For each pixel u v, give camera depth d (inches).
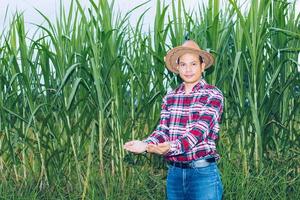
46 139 158.4
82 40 160.7
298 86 159.0
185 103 98.0
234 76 140.9
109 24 155.9
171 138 98.3
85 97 152.3
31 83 163.2
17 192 159.2
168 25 155.6
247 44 148.4
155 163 158.6
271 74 159.9
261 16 155.0
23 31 164.7
